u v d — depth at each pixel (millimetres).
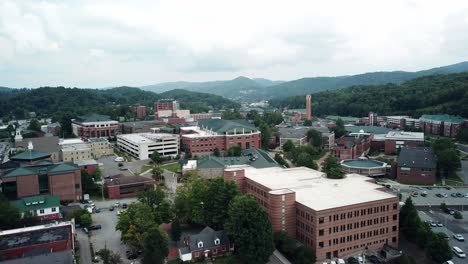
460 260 117750
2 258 102750
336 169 160375
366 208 125125
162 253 108625
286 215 127500
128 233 117875
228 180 151250
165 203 140250
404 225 134625
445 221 152375
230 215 119000
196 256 117188
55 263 93375
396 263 117312
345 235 122188
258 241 108438
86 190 183625
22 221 136875
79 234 136125
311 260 113625
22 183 160875
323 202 125500
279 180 153750
